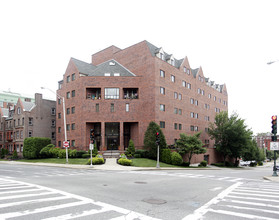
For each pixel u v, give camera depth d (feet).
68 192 32.60
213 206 25.66
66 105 141.69
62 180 46.32
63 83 146.82
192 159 137.49
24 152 138.10
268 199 29.58
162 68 130.72
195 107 167.02
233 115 164.86
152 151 111.75
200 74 179.63
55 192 32.48
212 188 38.83
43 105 164.96
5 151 166.40
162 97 128.47
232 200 28.94
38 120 160.66
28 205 24.72
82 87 126.11
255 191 36.09
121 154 107.24
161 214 22.20
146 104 125.18
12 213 21.67
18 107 164.35
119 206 24.98
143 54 131.34
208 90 191.72
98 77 126.41
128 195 31.24
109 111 123.95
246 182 48.80
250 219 20.67
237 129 156.35
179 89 147.33
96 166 86.69
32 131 156.76
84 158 109.29
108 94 126.52
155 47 145.38
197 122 168.35
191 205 26.11
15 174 59.47
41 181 44.65
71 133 134.92
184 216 21.61
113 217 20.83
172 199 29.27
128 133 130.93
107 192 33.12
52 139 167.63
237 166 173.68
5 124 185.26
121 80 127.24
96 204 25.63
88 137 126.11
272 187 40.91
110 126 128.77
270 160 418.92
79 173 62.69
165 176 57.36
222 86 227.20
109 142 127.54
